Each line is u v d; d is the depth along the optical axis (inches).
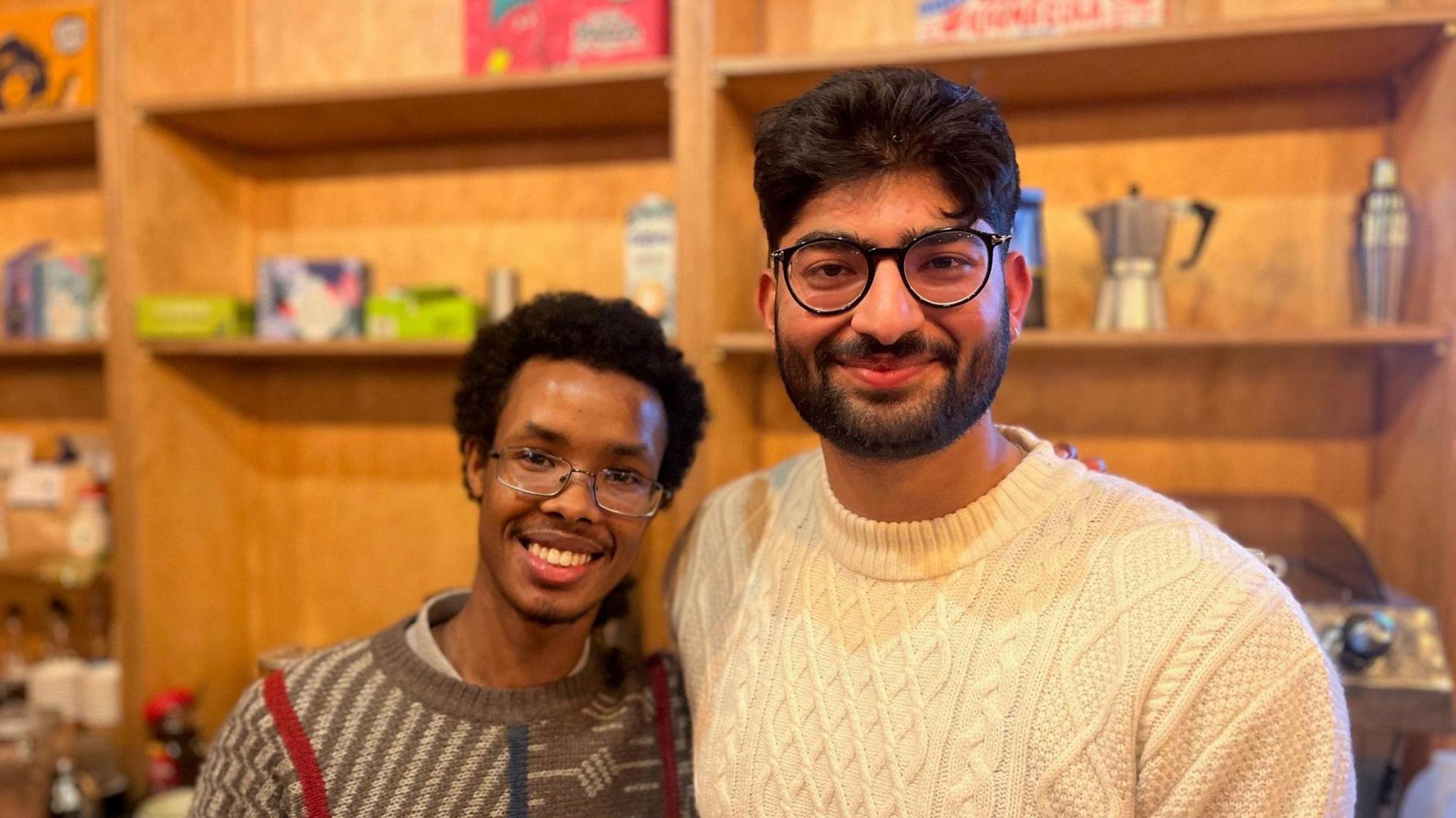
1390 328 52.4
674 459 40.3
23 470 76.9
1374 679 47.2
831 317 29.9
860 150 28.9
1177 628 28.3
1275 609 28.1
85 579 72.6
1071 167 65.4
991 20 58.7
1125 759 28.1
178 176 72.3
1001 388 67.1
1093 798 28.2
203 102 66.6
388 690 36.6
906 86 29.4
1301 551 57.1
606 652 40.3
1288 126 62.2
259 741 35.2
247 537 79.9
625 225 72.1
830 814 31.7
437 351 64.9
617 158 72.6
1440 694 46.5
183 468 73.2
